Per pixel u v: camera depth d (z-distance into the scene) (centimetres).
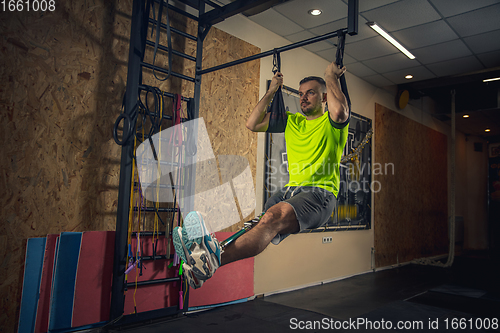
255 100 420
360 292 444
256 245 149
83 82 273
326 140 188
